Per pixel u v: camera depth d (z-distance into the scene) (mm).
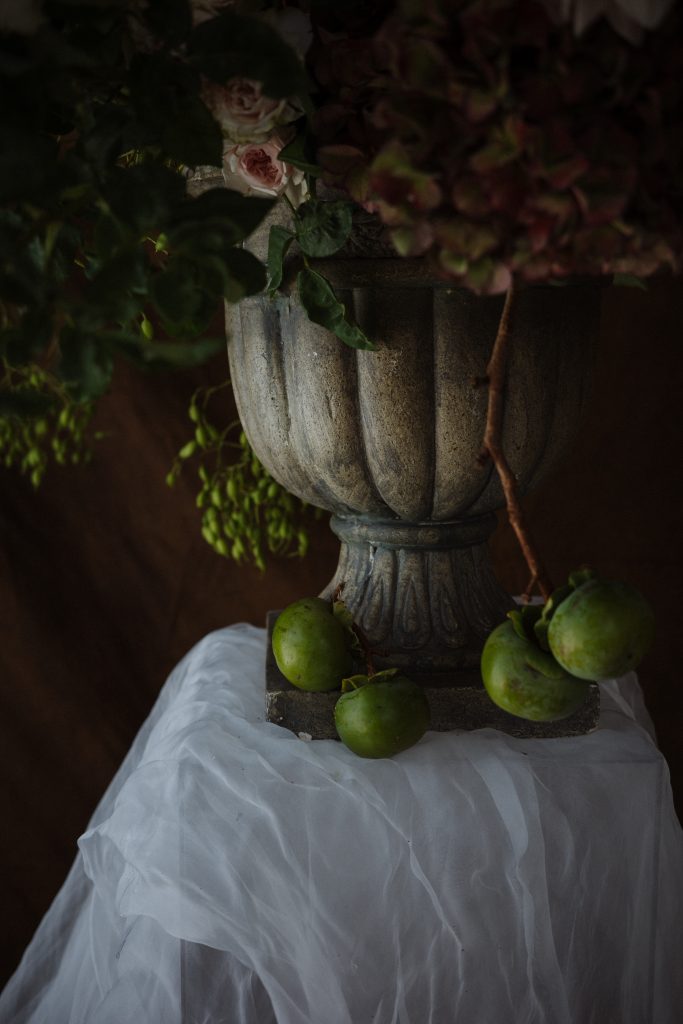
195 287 654
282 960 813
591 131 564
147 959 900
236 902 809
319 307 750
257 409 874
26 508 1441
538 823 827
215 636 1144
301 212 729
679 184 599
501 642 716
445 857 823
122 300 609
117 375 1390
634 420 1345
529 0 553
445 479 843
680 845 913
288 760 833
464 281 623
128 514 1446
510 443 841
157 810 845
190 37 620
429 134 590
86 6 592
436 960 834
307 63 689
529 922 825
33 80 573
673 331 1312
